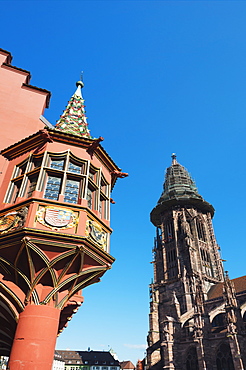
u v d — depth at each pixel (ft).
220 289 278.26
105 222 48.32
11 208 40.88
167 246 333.62
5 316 43.16
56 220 38.50
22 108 59.47
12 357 32.86
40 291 37.19
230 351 210.79
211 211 367.86
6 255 37.68
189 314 261.24
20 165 48.73
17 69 64.90
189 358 232.53
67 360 448.65
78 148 49.47
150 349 267.59
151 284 314.14
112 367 449.06
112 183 59.93
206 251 328.49
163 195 390.21
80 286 41.60
